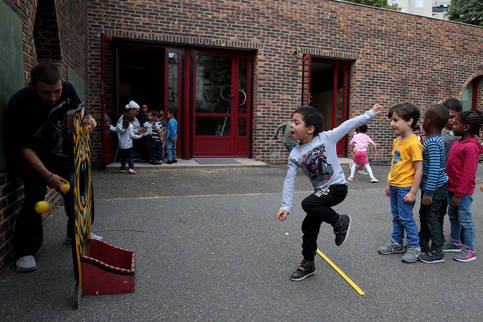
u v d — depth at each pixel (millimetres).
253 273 2748
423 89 10750
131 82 12445
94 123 2896
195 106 9234
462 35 11070
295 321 2094
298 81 9492
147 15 8203
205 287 2494
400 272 2846
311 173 2523
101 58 7578
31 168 2648
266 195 5457
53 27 4652
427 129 3064
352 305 2299
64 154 2898
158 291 2414
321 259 3078
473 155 3049
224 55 9250
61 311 2127
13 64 2850
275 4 9133
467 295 2477
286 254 3152
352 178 7219
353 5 9812
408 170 3045
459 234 3416
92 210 2969
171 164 8258
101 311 2141
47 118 2680
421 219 3262
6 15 2695
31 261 2682
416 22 10477
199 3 8555
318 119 2447
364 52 10023
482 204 5301
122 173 7266
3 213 2629
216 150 9555
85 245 2496
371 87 10203
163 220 4039
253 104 9523
